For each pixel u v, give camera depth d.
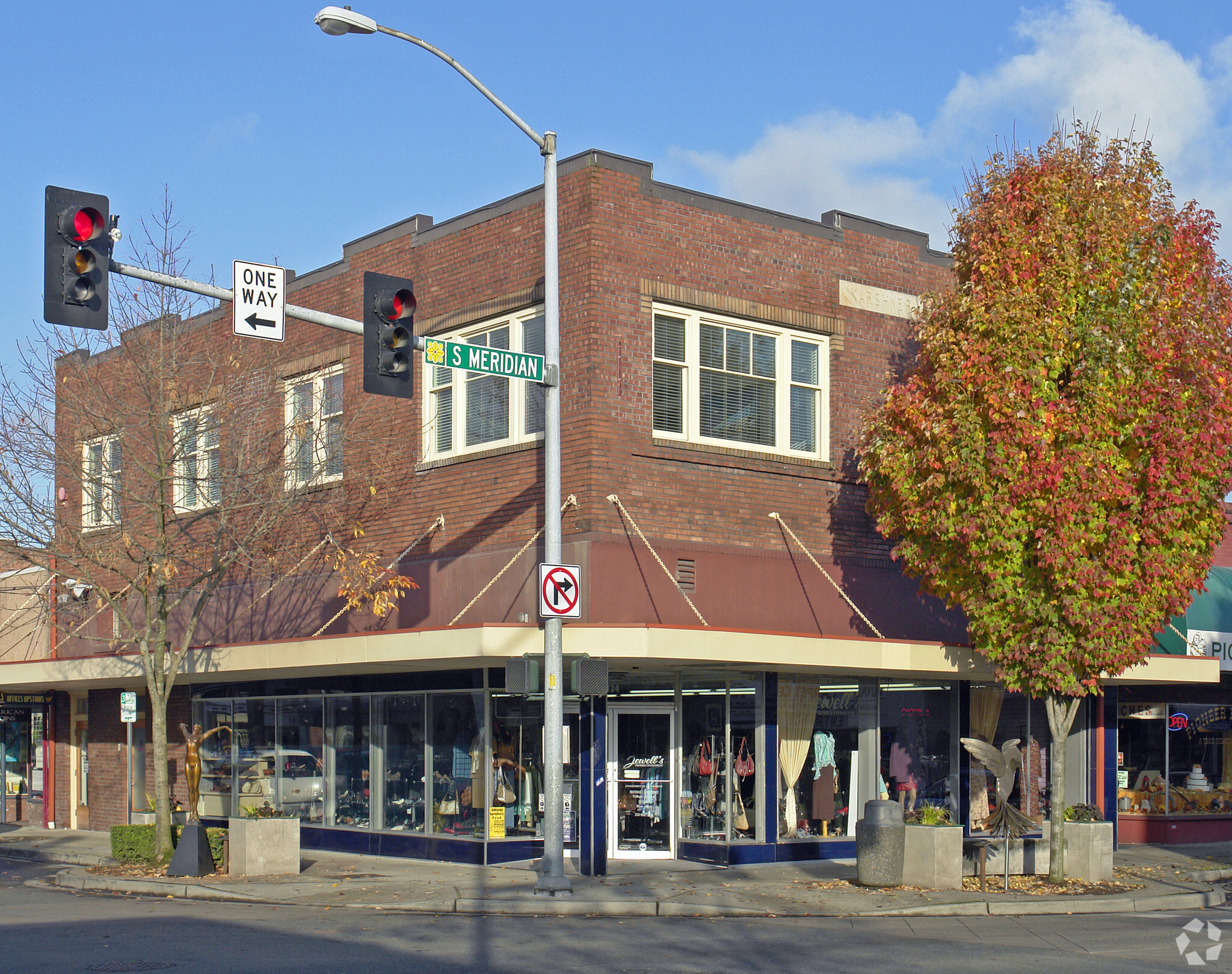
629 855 21.92
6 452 22.05
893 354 24.45
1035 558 18.94
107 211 12.21
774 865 21.16
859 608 23.39
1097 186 19.47
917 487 19.62
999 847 19.89
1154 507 18.75
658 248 21.73
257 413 23.06
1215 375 19.17
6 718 31.27
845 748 22.50
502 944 13.50
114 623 28.44
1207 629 26.34
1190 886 19.30
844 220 24.19
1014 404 18.47
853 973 11.72
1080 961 12.52
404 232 24.61
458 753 21.67
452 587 22.56
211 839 20.06
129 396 22.55
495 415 22.64
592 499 20.58
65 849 25.45
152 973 11.66
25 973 11.68
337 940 13.75
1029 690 19.72
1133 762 27.05
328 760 24.19
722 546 21.84
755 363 22.84
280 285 14.02
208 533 24.53
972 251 19.94
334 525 24.62
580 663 17.38
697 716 21.89
